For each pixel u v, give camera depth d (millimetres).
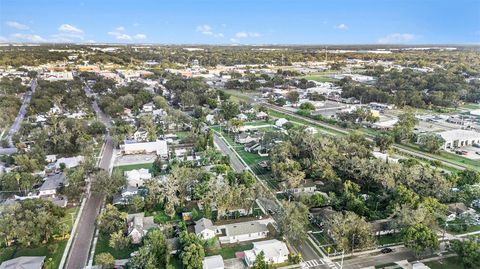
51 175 126438
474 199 106562
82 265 78750
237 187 102250
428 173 111062
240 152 156875
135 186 114312
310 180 121312
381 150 155125
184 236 81938
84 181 117938
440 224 95438
